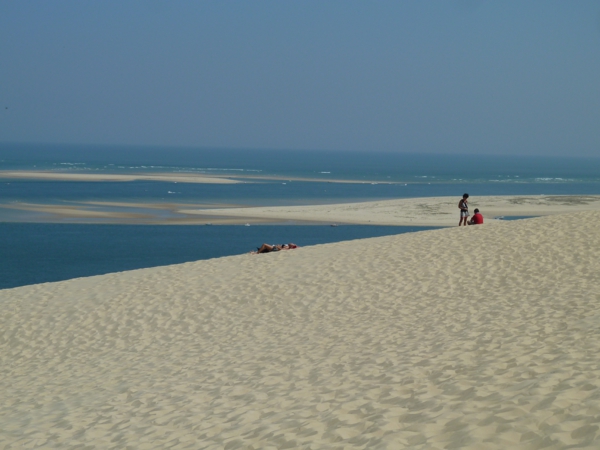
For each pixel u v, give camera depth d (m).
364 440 5.63
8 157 199.00
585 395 5.66
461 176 139.62
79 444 7.16
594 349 7.40
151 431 7.23
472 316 10.84
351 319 11.88
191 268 17.08
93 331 13.20
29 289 16.78
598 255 13.60
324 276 14.78
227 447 6.24
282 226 46.12
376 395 7.16
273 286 14.51
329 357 9.46
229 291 14.52
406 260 15.23
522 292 12.02
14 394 10.13
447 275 13.85
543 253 14.30
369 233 43.00
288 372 8.97
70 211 53.69
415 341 9.70
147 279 16.31
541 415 5.30
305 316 12.52
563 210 54.66
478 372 7.29
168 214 52.62
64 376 10.83
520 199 62.53
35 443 7.47
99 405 8.77
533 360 7.40
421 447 5.17
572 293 11.33
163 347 11.79
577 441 4.66
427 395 6.75
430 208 55.53
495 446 4.86
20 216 50.22
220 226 46.16
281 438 6.14
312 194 78.06
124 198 66.19
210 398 8.29
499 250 14.99
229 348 11.07
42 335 13.32
